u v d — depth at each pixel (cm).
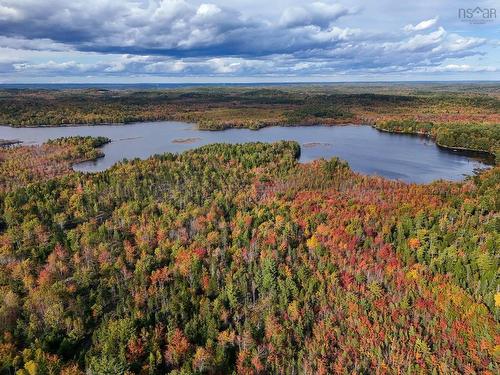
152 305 9269
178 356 7862
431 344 8300
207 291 9806
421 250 11019
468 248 11038
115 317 9031
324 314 9131
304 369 7625
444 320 8738
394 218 12988
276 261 10662
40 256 11181
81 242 11794
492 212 13488
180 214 13438
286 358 7981
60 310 8819
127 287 9912
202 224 12825
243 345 8262
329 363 7894
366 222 12712
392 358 7938
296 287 9719
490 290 9450
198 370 7600
